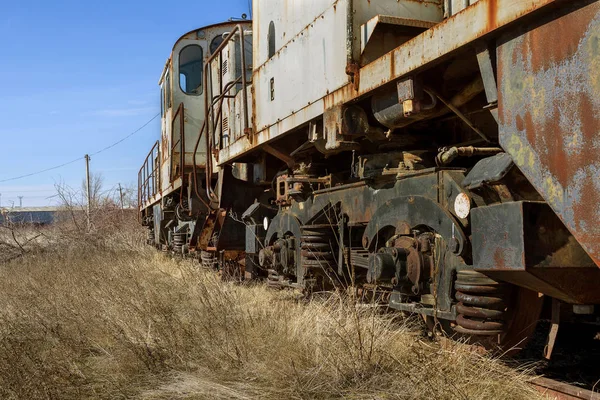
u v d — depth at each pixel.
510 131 3.17
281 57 6.49
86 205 29.58
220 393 4.26
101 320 6.46
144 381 4.76
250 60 11.23
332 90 5.19
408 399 3.80
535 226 3.22
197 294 7.73
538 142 2.98
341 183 6.46
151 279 10.27
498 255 3.37
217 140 10.70
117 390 4.55
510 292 3.88
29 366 5.08
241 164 8.95
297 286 6.75
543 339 5.46
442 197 4.30
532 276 3.27
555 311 3.76
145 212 23.30
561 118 2.84
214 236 10.30
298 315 5.72
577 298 3.38
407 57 3.98
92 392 4.59
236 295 7.50
